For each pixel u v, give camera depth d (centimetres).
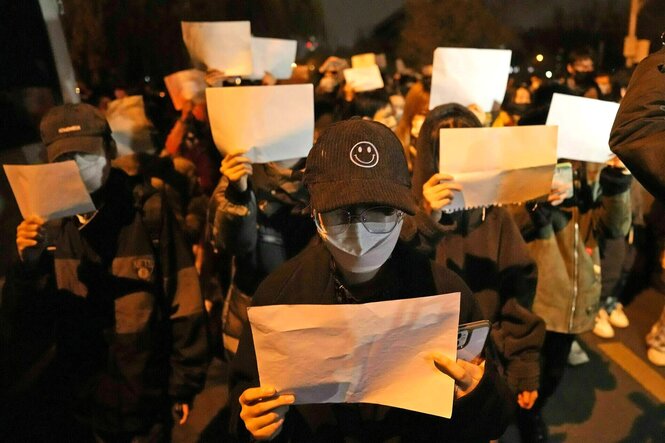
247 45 257
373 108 344
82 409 181
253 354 114
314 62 834
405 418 112
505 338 185
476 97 214
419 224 161
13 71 256
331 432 112
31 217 152
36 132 268
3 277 210
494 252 177
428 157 182
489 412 105
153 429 184
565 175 207
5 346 198
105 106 466
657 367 312
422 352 95
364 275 106
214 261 274
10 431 194
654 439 253
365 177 93
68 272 167
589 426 263
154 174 285
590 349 334
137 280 170
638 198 339
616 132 105
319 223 99
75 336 170
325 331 92
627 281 414
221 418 270
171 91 360
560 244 229
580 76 471
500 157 159
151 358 174
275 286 114
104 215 169
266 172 196
